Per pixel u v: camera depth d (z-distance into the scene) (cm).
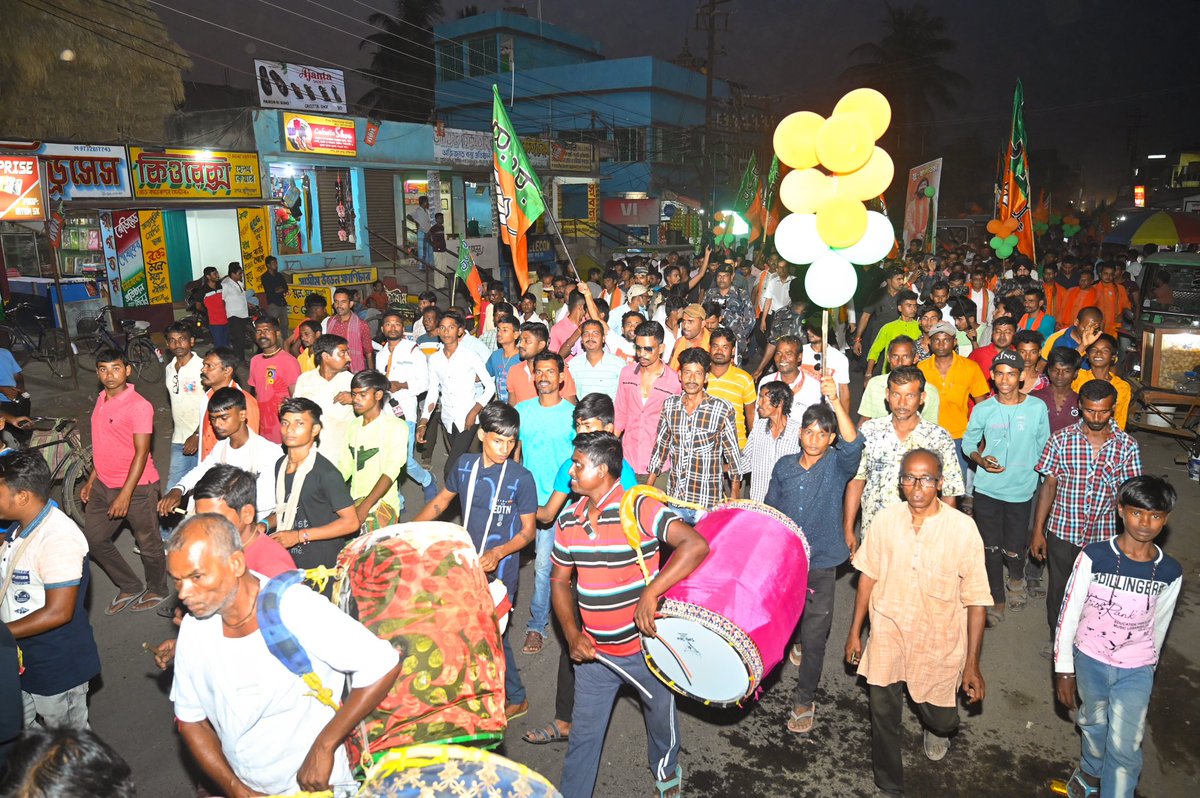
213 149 1673
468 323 1141
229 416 439
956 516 366
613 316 967
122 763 197
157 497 584
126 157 1529
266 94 1833
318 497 414
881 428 463
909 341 555
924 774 421
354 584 272
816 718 471
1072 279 1261
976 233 3700
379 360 739
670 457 515
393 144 2119
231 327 1432
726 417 493
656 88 4028
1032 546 491
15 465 352
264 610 249
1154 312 1064
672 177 4100
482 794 209
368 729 250
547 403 525
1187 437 957
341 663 244
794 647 536
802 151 466
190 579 243
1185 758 436
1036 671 513
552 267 2519
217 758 274
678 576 329
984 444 545
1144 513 336
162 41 1881
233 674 259
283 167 1895
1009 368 520
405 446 484
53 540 357
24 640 361
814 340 576
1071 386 574
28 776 186
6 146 1148
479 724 257
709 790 410
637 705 489
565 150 2867
